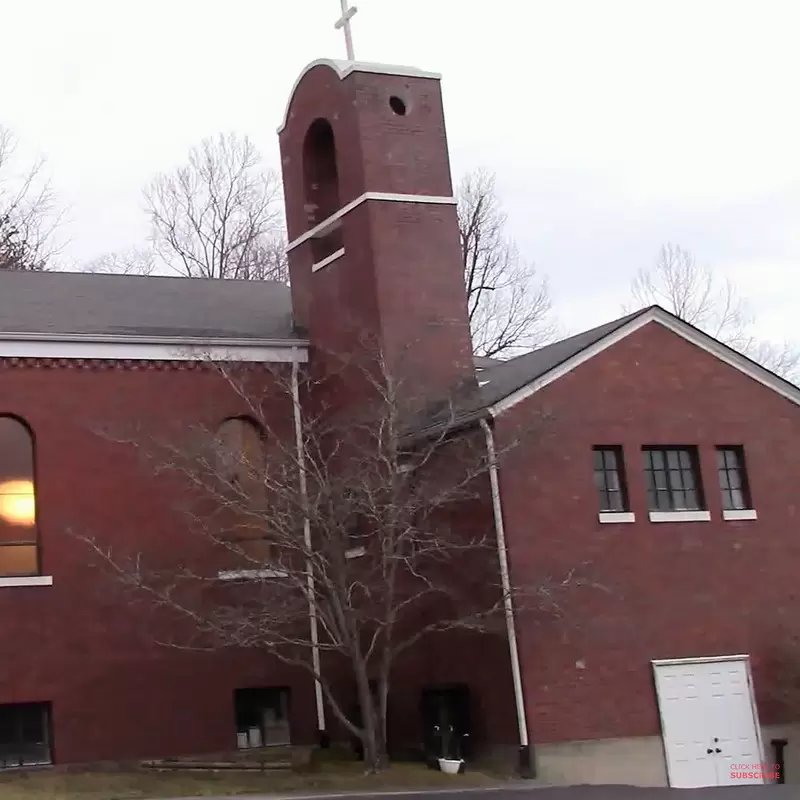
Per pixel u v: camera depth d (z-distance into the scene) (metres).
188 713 22.39
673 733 21.36
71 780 20.28
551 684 20.52
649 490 22.59
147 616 22.39
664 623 21.86
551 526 21.22
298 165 26.17
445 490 20.17
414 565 21.47
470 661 21.27
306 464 22.25
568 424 21.78
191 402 23.55
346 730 23.06
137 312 24.95
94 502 22.44
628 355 22.75
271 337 24.61
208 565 22.86
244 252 52.53
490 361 29.28
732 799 16.62
